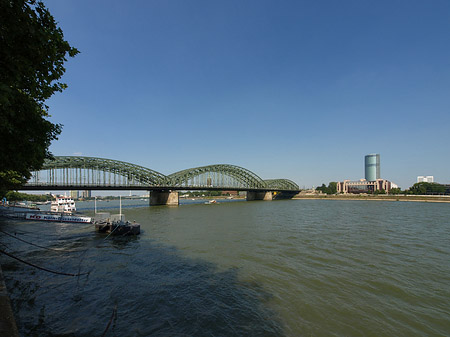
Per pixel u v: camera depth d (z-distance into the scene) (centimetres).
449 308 1194
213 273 1680
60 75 943
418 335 980
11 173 2092
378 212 6438
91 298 1311
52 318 1102
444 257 2039
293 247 2391
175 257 2088
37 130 1053
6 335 507
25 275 1675
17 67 728
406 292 1365
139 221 4675
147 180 10981
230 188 12912
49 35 786
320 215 5644
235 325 1045
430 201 12625
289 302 1249
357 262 1903
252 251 2247
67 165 8594
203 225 4022
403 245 2466
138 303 1249
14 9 698
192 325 1045
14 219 4728
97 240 2927
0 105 693
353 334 983
